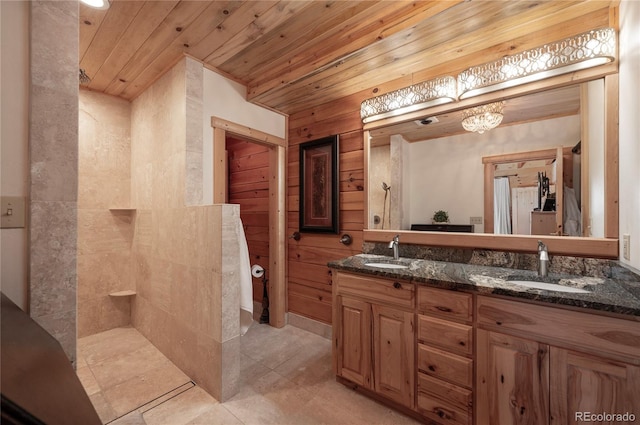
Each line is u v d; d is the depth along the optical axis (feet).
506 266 5.81
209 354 6.06
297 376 6.72
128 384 6.35
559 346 3.88
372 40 5.87
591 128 5.06
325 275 8.94
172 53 7.02
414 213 7.16
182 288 6.97
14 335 2.51
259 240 11.27
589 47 4.89
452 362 4.76
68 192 3.80
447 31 5.53
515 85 5.69
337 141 8.55
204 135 7.47
